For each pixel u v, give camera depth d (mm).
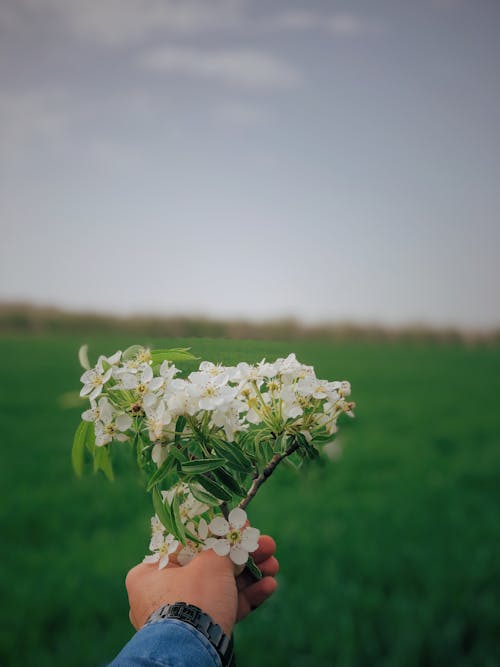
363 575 5172
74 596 4891
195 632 928
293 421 1254
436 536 6246
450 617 4254
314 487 8117
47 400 15664
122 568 5430
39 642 4203
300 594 4656
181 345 1379
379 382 19312
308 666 3725
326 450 1506
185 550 1187
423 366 24719
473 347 40281
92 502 7594
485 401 16344
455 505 7523
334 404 1262
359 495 7922
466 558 5477
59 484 8430
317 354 25234
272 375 1241
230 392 1185
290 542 5957
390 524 6688
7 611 4625
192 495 1226
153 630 929
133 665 875
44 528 6734
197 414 1194
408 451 10516
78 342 32062
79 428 1303
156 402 1194
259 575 1208
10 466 9438
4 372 20906
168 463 1149
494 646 3893
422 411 14594
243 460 1175
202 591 1018
